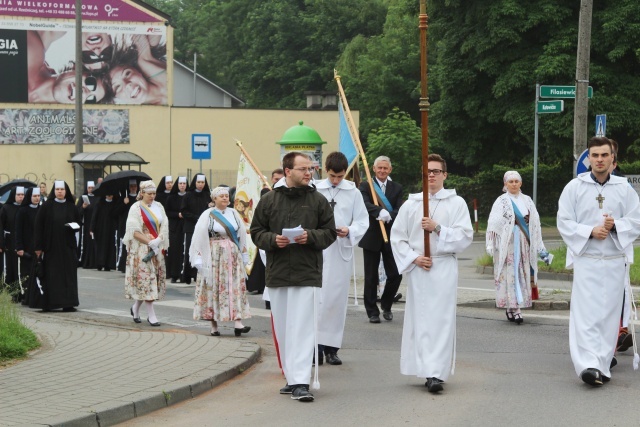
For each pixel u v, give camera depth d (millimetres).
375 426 8352
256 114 49438
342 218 11500
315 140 30219
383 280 16656
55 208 16422
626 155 42500
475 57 39156
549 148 37844
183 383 9672
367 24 67188
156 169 48344
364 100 61094
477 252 30344
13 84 45688
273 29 70188
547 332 13492
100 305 17422
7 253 18594
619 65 37531
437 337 9781
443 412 8828
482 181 44281
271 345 12875
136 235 14641
